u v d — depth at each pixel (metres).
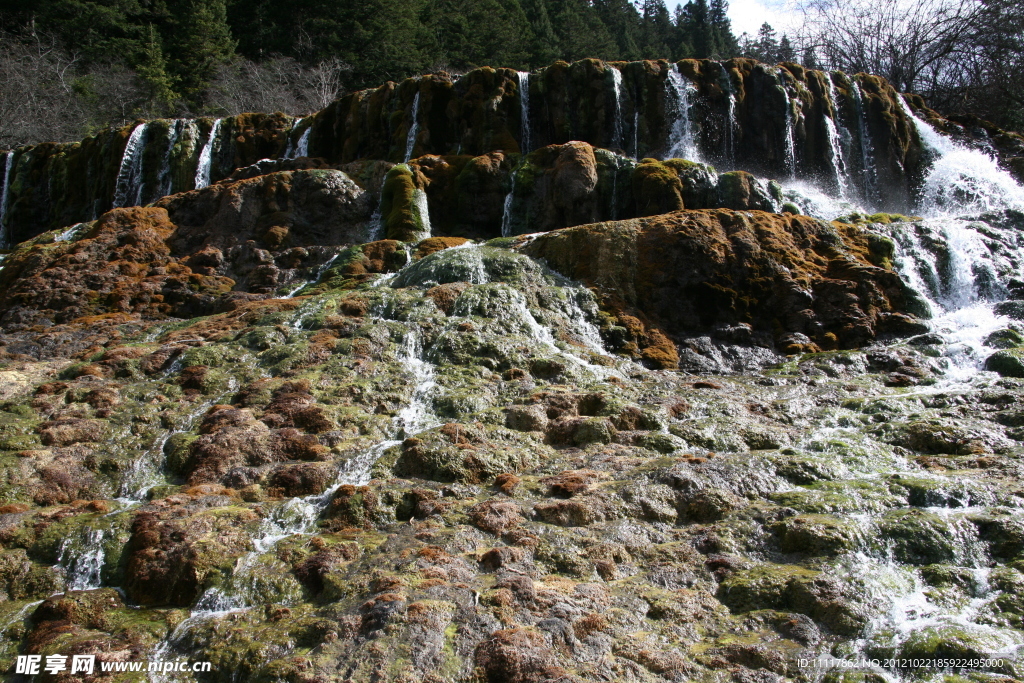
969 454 9.92
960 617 6.96
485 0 52.12
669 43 70.75
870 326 14.27
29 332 15.32
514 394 11.70
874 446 10.15
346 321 13.27
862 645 6.60
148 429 10.66
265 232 18.45
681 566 7.74
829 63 41.00
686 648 6.64
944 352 13.33
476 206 19.84
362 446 10.12
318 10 49.84
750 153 22.59
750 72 22.77
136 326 14.99
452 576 7.49
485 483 9.48
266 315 14.12
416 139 22.38
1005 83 35.25
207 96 46.81
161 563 7.79
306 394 11.24
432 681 6.22
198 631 7.00
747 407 11.56
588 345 13.74
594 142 22.19
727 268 14.98
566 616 6.90
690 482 9.02
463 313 13.63
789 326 14.53
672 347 14.03
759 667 6.38
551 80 22.47
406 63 47.47
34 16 46.00
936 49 37.53
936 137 24.78
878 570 7.52
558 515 8.52
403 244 17.36
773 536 8.12
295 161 22.20
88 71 47.34
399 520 8.75
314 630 6.82
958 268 15.93
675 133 22.27
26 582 7.83
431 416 11.04
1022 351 12.73
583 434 10.63
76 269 17.30
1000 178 23.33
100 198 25.42
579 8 61.41
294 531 8.50
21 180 27.02
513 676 6.27
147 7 51.25
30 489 9.25
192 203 19.55
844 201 20.73
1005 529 7.97
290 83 46.50
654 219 15.88
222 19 48.50
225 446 9.91
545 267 15.40
